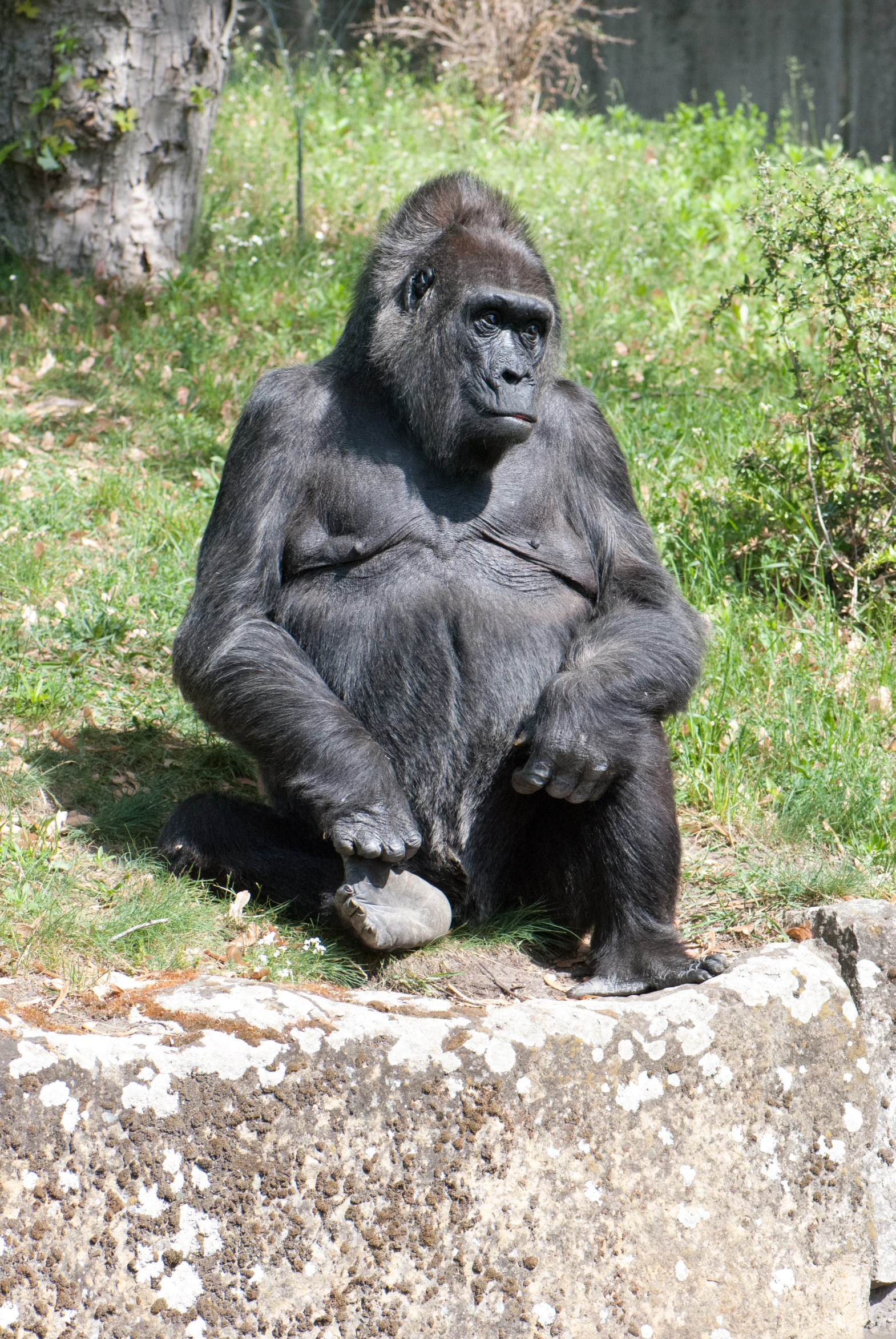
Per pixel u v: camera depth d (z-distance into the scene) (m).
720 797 21.55
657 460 31.86
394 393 17.30
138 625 25.20
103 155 41.28
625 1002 15.30
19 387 35.03
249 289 41.94
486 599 16.89
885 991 16.89
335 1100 13.49
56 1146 12.37
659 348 40.69
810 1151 15.62
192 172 43.19
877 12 80.38
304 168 53.75
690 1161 14.89
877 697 23.94
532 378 16.83
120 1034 13.19
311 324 40.12
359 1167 13.48
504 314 16.78
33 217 41.50
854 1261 15.58
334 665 16.86
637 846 16.50
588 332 41.34
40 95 40.16
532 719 16.97
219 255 44.44
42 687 22.16
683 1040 15.11
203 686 16.78
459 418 16.80
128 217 41.91
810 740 23.16
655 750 16.67
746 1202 15.09
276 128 58.25
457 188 17.72
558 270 45.66
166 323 39.56
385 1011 14.52
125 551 28.17
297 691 16.22
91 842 18.58
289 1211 13.16
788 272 43.22
